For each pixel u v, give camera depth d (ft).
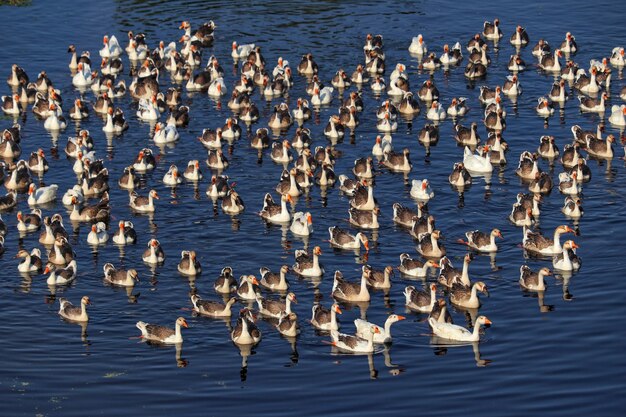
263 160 273.95
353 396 177.78
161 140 283.79
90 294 210.18
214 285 211.82
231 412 173.78
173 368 186.39
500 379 182.09
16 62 342.23
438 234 221.66
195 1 399.03
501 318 201.46
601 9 388.16
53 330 197.77
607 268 217.77
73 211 241.14
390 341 193.88
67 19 379.96
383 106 297.33
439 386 180.55
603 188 256.52
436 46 355.36
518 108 307.99
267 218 240.12
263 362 188.24
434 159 274.16
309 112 301.22
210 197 251.39
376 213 235.81
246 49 347.15
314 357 189.88
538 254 224.12
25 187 260.42
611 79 329.31
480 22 377.71
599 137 282.36
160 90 325.21
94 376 183.83
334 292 208.64
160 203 249.34
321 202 249.96
